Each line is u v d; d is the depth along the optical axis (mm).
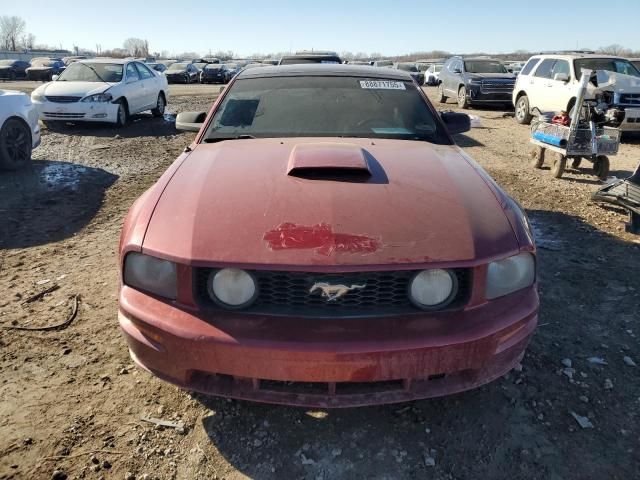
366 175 2342
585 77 6340
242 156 2602
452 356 1887
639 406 2393
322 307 1909
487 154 8625
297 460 2082
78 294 3424
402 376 1879
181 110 14680
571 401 2422
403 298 1932
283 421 2283
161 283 1982
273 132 3049
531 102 12008
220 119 3168
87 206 5469
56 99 10391
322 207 2070
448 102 18266
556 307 3285
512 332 2004
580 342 2895
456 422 2289
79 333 2953
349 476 2012
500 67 16469
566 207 5531
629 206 4832
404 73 3709
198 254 1908
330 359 1818
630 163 8258
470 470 2043
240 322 1890
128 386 2502
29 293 3439
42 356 2727
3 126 6680
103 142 9359
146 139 9766
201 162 2576
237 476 2010
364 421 2293
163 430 2227
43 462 2047
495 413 2344
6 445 2125
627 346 2863
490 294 1987
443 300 1927
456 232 1998
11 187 6172
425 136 3088
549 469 2045
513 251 2027
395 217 2035
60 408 2344
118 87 10945
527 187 6410
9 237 4512
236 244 1921
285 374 1862
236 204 2111
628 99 9789
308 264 1846
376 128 3096
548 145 7000
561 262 4012
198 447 2141
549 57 11742
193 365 1926
